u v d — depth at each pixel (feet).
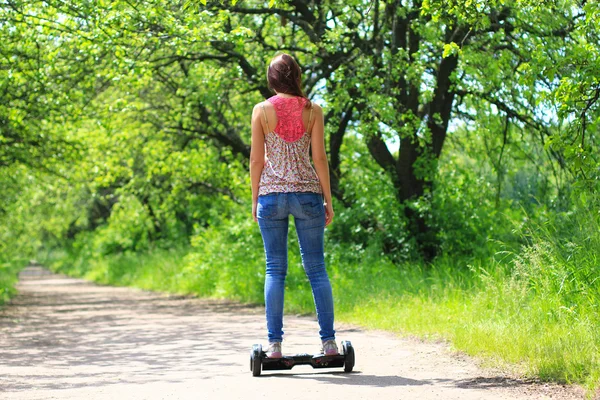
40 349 28.58
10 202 95.81
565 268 25.05
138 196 90.27
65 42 46.78
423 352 22.11
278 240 17.95
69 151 68.69
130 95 57.16
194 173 70.44
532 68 22.12
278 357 17.78
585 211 26.17
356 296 40.24
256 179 18.06
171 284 79.15
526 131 48.91
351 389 15.71
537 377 16.70
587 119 22.03
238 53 49.83
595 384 15.19
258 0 50.98
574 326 20.94
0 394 17.22
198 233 71.72
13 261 165.68
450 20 23.20
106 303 64.95
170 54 53.36
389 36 49.75
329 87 50.14
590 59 21.02
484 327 23.45
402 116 45.83
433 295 34.81
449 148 62.54
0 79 46.91
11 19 42.14
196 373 19.70
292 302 44.75
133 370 21.09
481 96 47.65
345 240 52.75
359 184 52.26
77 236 173.17
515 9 39.32
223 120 63.87
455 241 48.88
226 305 52.95
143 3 38.32
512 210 49.70
